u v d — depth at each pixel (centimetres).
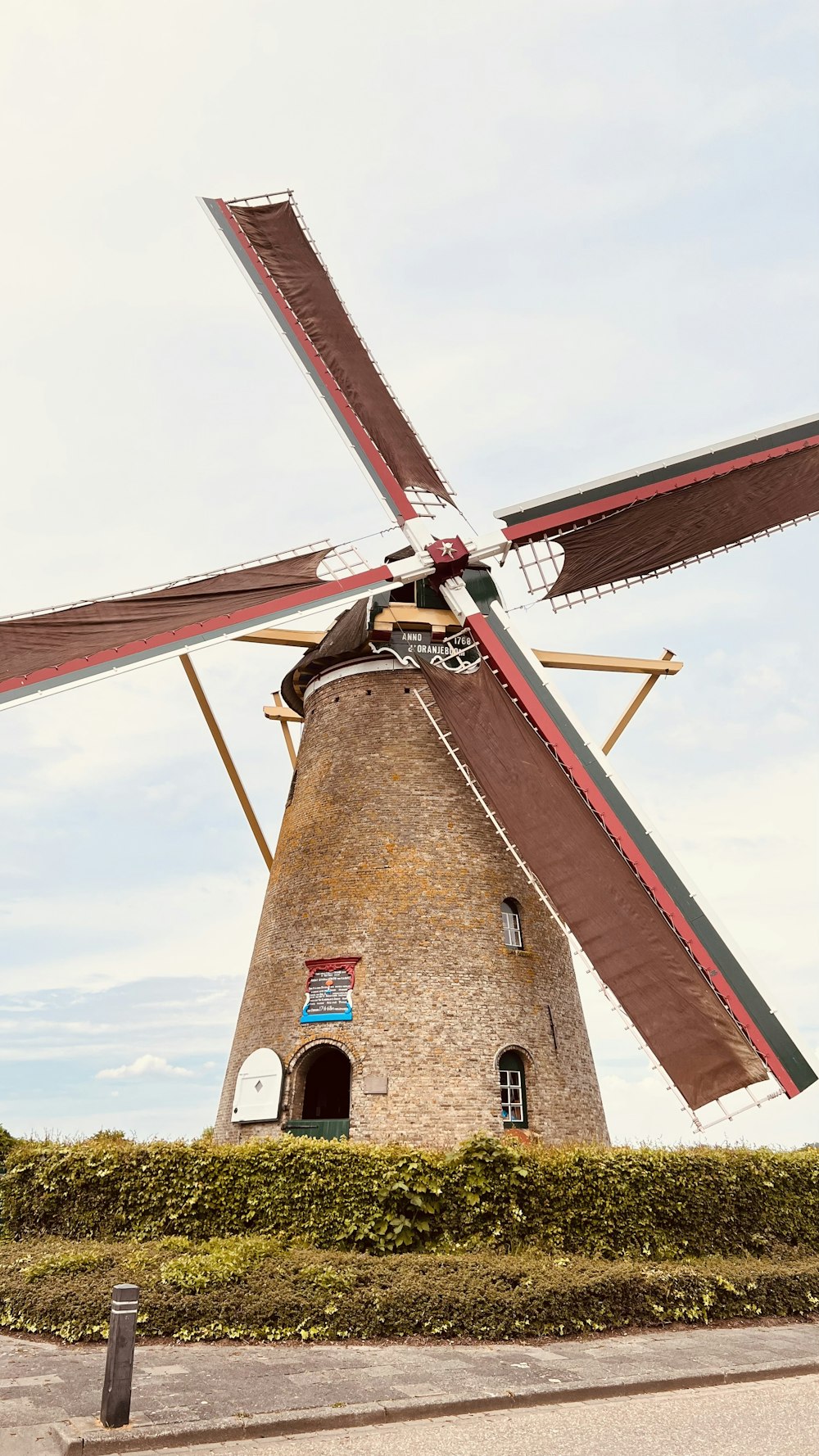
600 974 1603
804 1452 793
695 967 1581
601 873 1686
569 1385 955
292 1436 814
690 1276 1310
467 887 1905
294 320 2227
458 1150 1445
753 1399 955
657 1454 782
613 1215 1420
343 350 2259
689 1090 1489
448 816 1961
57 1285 1174
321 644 2153
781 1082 1478
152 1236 1400
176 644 1759
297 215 2331
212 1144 1495
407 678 2080
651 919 1631
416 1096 1711
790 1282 1361
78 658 1683
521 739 1858
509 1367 1016
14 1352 1029
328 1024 1789
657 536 2130
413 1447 783
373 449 2188
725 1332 1246
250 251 2248
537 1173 1420
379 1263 1269
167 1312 1102
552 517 2078
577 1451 783
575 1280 1233
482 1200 1395
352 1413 847
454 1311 1154
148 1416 822
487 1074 1756
